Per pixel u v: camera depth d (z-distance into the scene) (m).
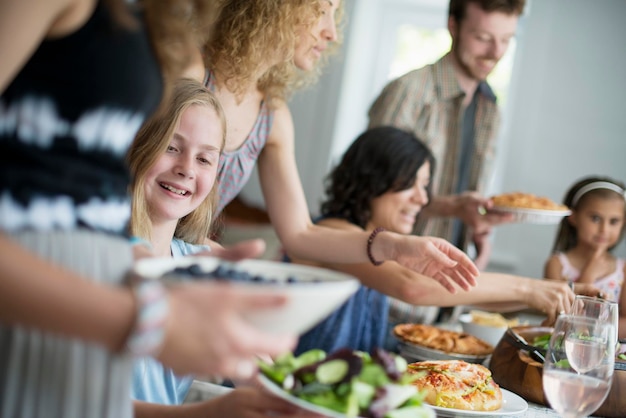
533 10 4.51
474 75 3.04
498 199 2.78
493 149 3.23
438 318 2.97
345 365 0.90
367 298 2.32
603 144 4.46
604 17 4.44
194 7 0.90
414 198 2.56
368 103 4.99
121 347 0.68
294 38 1.75
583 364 1.22
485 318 2.50
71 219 0.80
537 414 1.54
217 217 2.01
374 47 4.95
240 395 0.94
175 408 1.03
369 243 1.72
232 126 1.87
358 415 0.87
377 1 4.89
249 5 1.70
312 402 0.87
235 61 1.74
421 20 4.88
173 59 0.88
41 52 0.76
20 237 0.77
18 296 0.65
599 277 2.81
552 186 4.52
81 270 0.80
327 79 4.82
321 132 4.86
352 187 2.55
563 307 1.96
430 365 1.54
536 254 4.46
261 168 2.01
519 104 4.54
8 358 0.78
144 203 1.52
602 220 2.78
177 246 1.65
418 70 3.10
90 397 0.81
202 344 0.68
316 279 0.91
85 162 0.80
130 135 0.85
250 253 0.93
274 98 1.92
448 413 1.43
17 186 0.77
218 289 0.69
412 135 2.59
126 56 0.81
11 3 0.70
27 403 0.78
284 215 1.95
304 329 0.80
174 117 1.50
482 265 2.98
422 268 1.66
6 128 0.77
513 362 1.73
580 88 4.47
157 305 0.67
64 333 0.68
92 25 0.78
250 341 0.68
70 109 0.78
